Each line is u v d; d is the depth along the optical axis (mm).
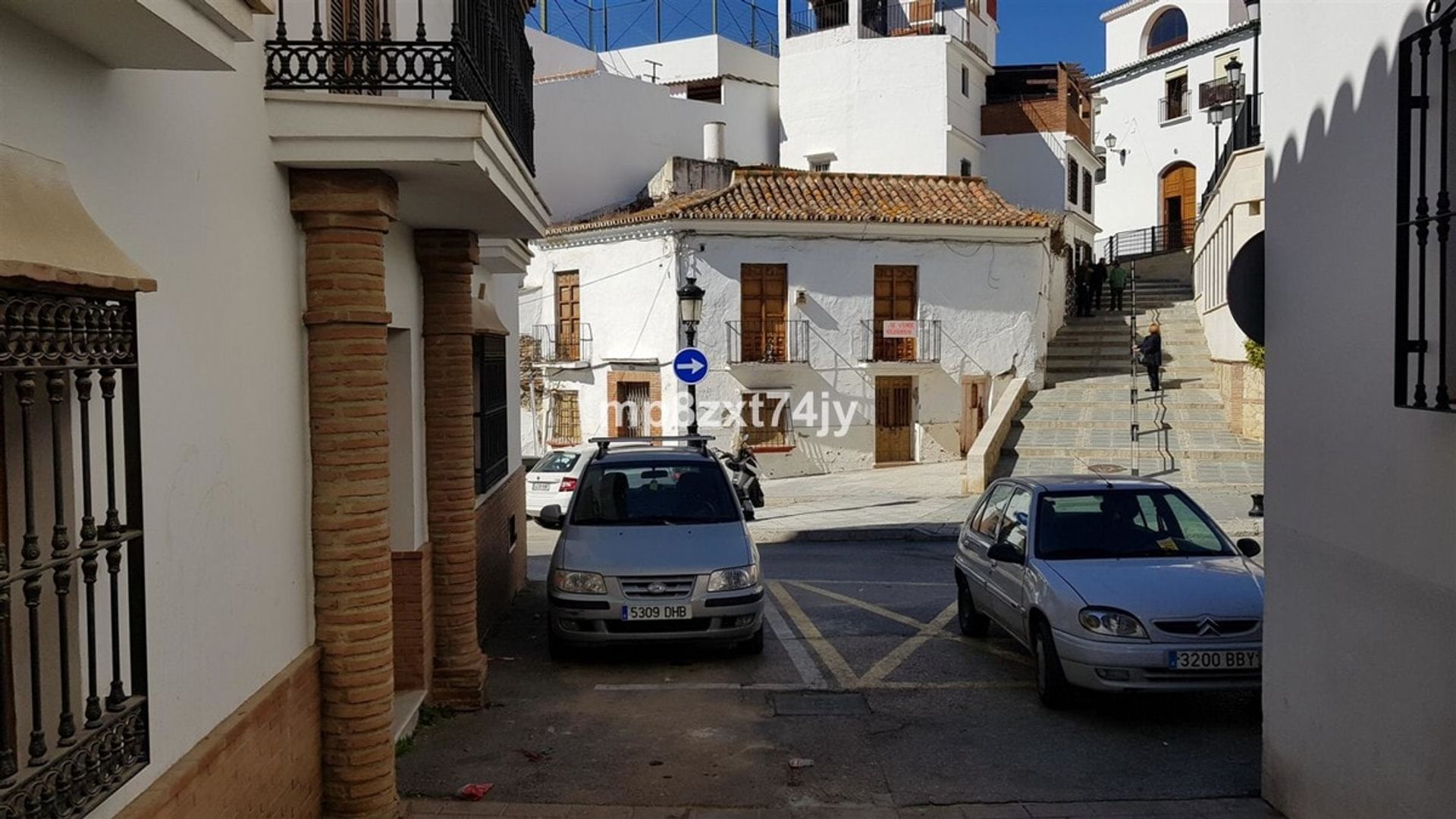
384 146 5074
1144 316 29016
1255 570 7664
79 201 3178
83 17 3014
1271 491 5609
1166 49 38969
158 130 3789
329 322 5320
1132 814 5688
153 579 3676
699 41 34875
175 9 3111
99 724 3074
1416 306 4184
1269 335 5602
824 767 6480
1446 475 3971
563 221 28922
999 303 25203
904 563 14375
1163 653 6867
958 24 33750
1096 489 8625
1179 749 6750
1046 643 7504
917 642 9625
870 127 32375
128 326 3207
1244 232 18672
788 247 23766
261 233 4816
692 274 23297
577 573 8680
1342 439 4824
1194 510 8531
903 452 25078
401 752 6676
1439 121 4070
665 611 8523
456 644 7660
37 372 2844
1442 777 4020
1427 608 4113
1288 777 5480
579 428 25875
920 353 24625
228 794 4172
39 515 3209
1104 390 24297
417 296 7531
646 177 30906
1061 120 32875
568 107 29062
